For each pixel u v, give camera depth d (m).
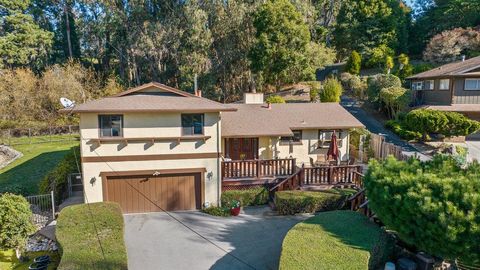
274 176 16.78
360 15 43.41
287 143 19.50
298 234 10.27
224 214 15.08
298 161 19.73
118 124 14.58
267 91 40.38
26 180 21.28
